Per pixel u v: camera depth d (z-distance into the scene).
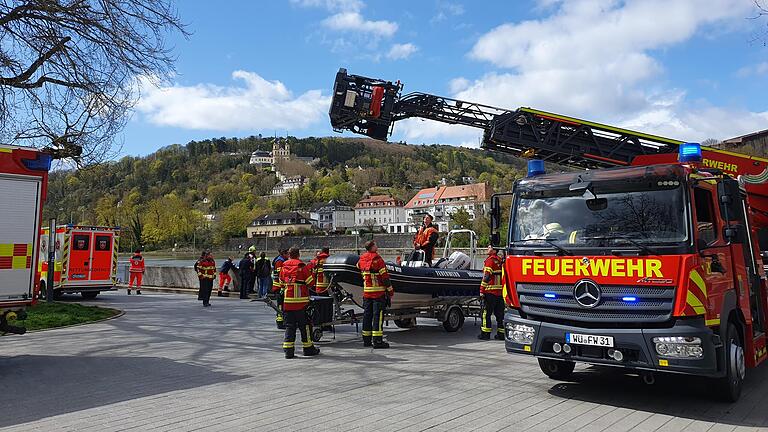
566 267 5.96
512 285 6.43
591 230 6.02
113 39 13.84
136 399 6.14
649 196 5.84
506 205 14.09
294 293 8.88
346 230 144.50
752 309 7.17
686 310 5.26
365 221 165.00
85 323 13.43
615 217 5.93
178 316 15.01
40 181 8.60
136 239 104.44
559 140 13.59
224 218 136.25
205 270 18.11
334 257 10.87
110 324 13.25
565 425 5.14
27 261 8.41
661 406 5.83
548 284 6.09
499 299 10.91
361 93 14.51
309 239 102.50
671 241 5.50
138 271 24.14
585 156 13.55
